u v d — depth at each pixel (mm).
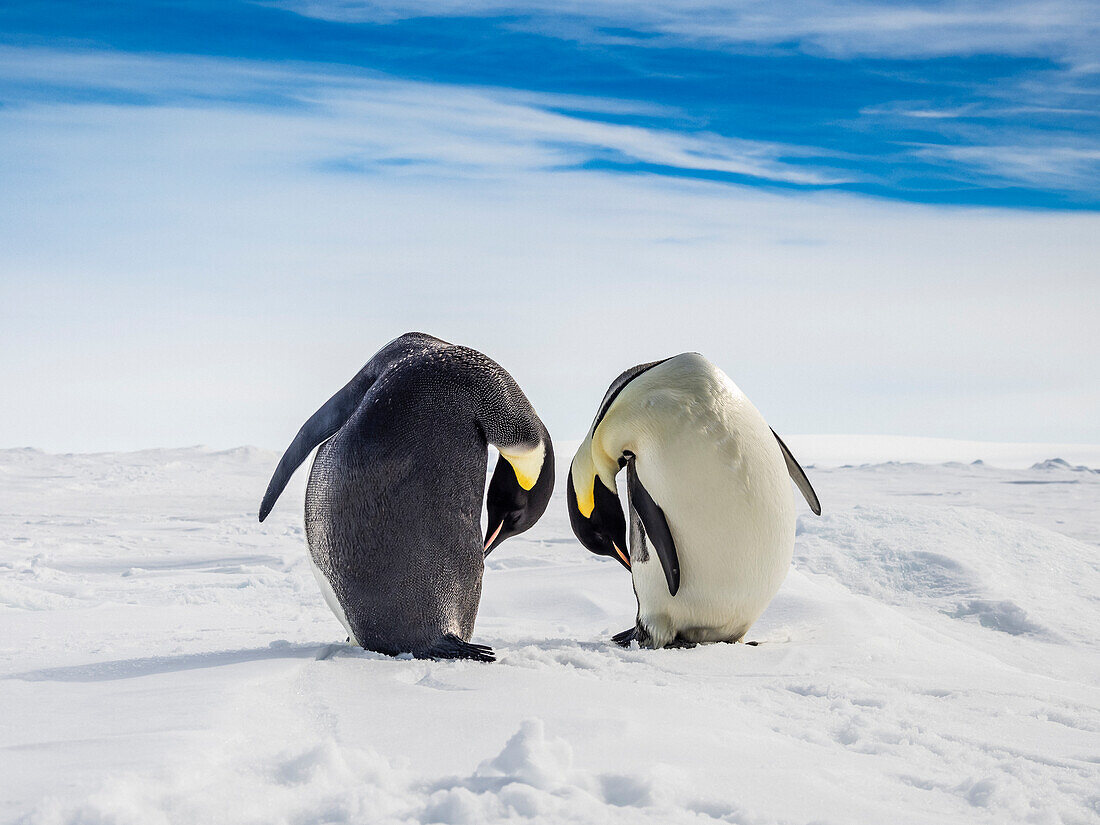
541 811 1919
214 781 2133
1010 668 5672
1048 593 8883
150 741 2412
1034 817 2168
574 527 5953
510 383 4660
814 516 11406
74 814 1838
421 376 4477
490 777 2111
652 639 5430
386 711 2957
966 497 28656
